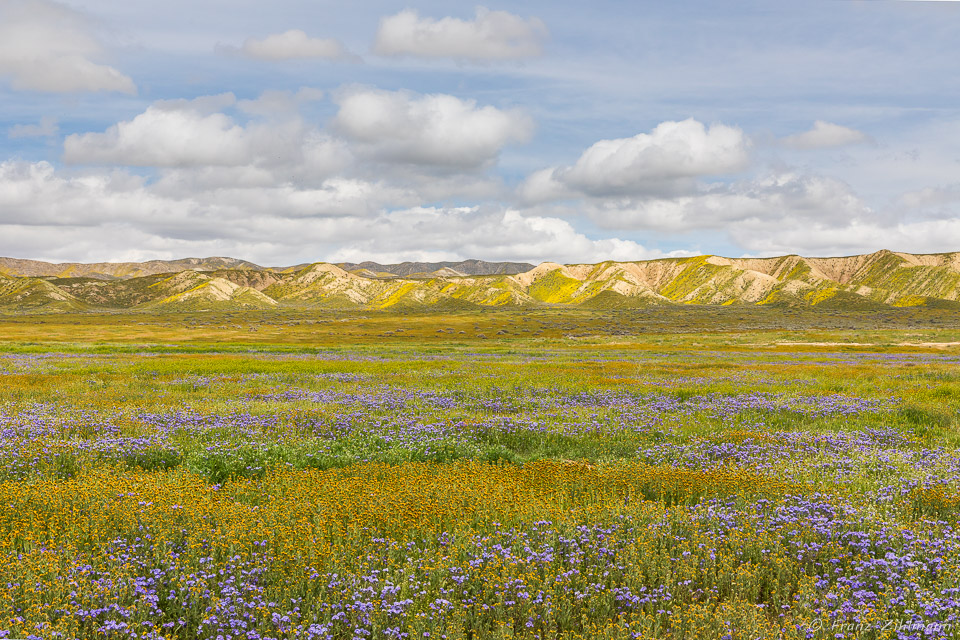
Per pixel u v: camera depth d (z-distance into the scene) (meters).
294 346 79.62
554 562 7.25
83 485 9.43
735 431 17.47
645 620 6.01
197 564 6.90
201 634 5.79
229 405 21.72
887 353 70.06
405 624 5.90
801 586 6.79
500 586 6.55
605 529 8.42
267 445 13.99
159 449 13.56
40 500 8.60
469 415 20.58
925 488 10.73
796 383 32.25
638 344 90.00
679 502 9.88
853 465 13.26
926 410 20.80
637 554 7.44
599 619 6.19
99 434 15.62
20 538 7.48
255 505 9.68
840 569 7.34
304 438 16.14
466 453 14.23
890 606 6.37
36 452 12.62
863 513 9.39
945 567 7.11
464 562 7.12
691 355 64.56
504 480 11.12
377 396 25.45
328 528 8.16
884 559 7.57
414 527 8.44
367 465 12.49
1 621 5.23
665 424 18.91
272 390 27.47
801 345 85.00
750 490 10.83
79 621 5.66
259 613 5.96
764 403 23.19
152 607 5.97
